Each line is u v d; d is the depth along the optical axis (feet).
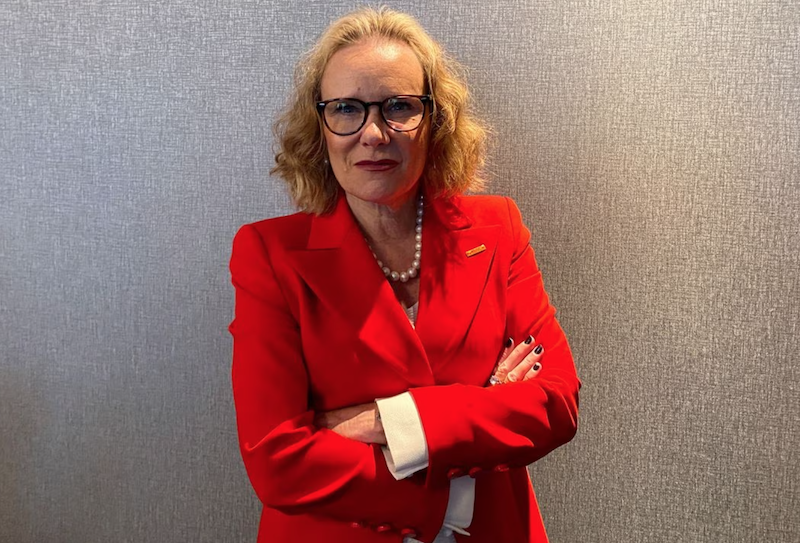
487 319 4.46
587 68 5.69
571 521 6.17
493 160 5.88
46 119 6.26
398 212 4.47
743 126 5.59
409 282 4.52
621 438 6.02
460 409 4.06
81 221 6.33
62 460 6.64
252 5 5.92
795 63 5.49
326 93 4.24
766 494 5.91
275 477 4.07
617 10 5.62
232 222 6.15
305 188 4.49
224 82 6.02
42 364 6.55
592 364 5.98
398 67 4.13
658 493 6.03
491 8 5.73
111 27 6.09
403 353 4.25
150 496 6.57
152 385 6.44
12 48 6.21
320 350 4.28
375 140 4.02
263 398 4.23
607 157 5.75
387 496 4.03
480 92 5.82
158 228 6.24
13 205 6.39
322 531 4.32
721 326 5.81
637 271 5.84
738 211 5.67
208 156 6.11
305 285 4.34
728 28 5.53
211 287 6.24
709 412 5.90
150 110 6.13
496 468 4.13
